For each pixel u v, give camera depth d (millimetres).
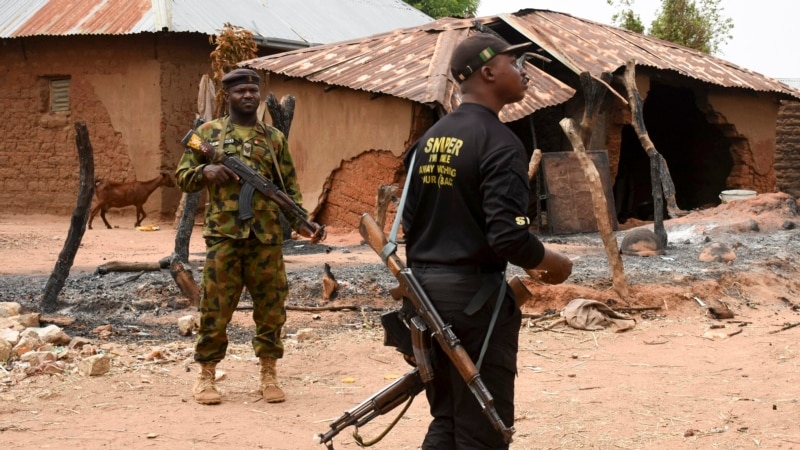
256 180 5715
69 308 8578
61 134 20969
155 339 7527
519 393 6258
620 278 9023
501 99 3771
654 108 23281
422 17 30469
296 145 17328
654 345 7770
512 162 3549
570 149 18062
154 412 5566
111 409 5605
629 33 21078
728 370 6918
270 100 12836
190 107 20172
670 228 14430
